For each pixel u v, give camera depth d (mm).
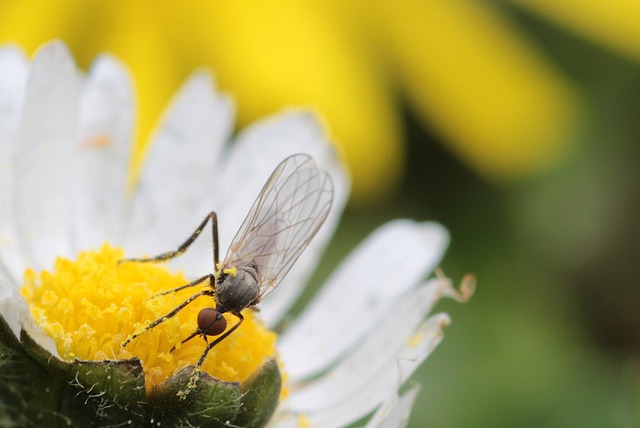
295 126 104
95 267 95
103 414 92
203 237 102
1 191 97
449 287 97
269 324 102
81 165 101
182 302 95
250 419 93
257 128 104
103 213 101
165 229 102
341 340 100
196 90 103
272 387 93
